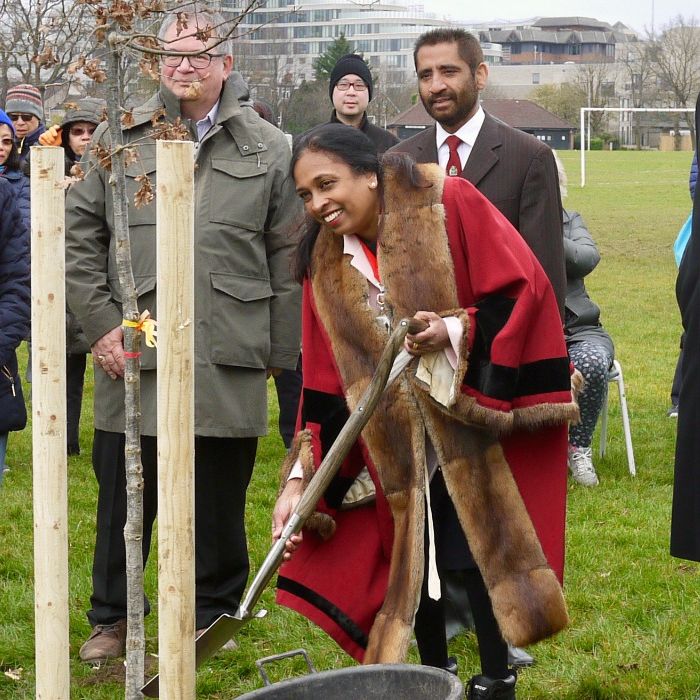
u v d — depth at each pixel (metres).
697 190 5.04
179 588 3.26
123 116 3.56
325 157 4.27
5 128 8.91
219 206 5.65
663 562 7.22
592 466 9.15
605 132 95.00
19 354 15.61
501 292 4.24
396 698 3.66
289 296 5.86
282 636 6.09
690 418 4.92
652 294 21.61
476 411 4.14
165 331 3.19
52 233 3.46
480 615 4.51
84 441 10.80
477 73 5.81
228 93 5.72
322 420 4.53
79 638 6.11
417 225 4.30
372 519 4.55
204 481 5.86
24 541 7.88
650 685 5.39
